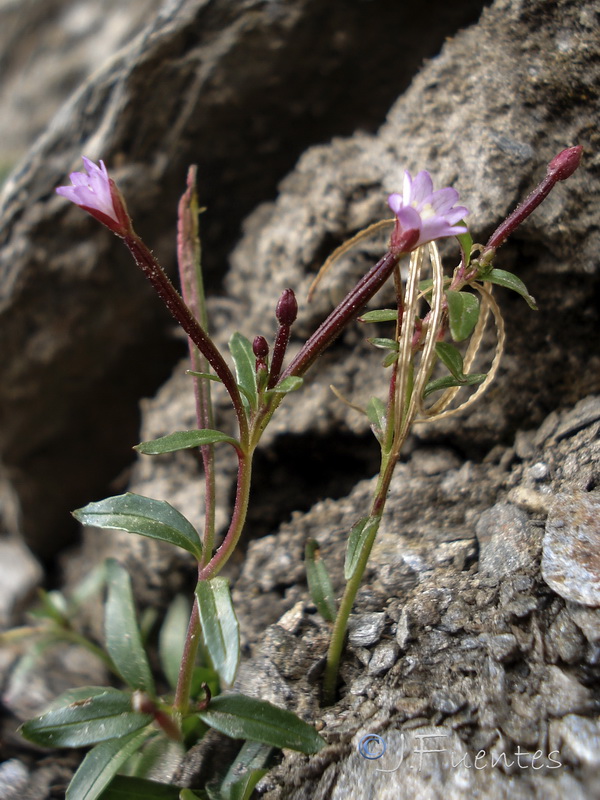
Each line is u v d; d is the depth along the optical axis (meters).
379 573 0.09
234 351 0.08
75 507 0.16
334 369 0.11
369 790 0.07
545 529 0.08
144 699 0.07
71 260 0.13
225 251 0.14
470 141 0.10
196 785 0.08
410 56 0.12
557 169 0.07
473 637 0.08
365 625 0.08
